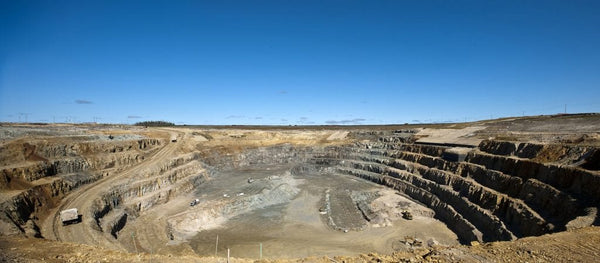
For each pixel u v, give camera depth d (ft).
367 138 343.67
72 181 154.10
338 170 282.36
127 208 154.20
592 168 103.86
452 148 200.75
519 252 61.26
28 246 75.10
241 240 136.05
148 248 122.21
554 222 98.17
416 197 191.52
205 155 287.07
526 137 172.65
